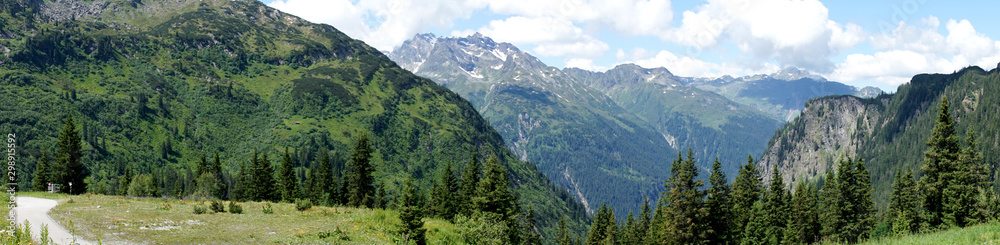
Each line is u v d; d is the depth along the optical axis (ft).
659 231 330.34
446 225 198.80
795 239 281.95
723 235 250.98
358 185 320.70
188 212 166.81
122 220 133.18
